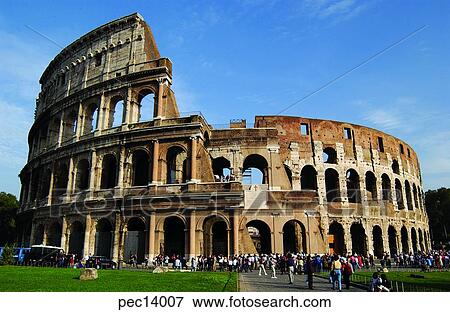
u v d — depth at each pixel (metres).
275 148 61.28
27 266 46.78
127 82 62.94
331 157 76.44
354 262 51.12
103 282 27.61
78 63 72.88
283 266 46.62
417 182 94.19
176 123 57.88
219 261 49.06
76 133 66.62
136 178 63.22
